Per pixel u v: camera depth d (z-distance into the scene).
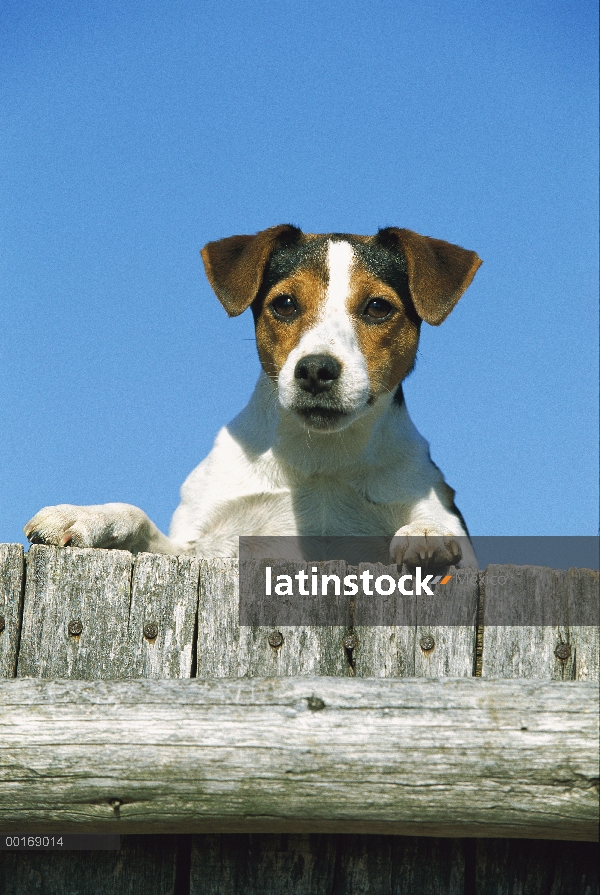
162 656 2.73
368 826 2.46
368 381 4.01
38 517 3.62
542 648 2.67
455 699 2.47
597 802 2.38
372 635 2.71
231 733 2.46
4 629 2.76
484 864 2.59
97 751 2.47
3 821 2.52
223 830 2.51
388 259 4.38
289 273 4.31
